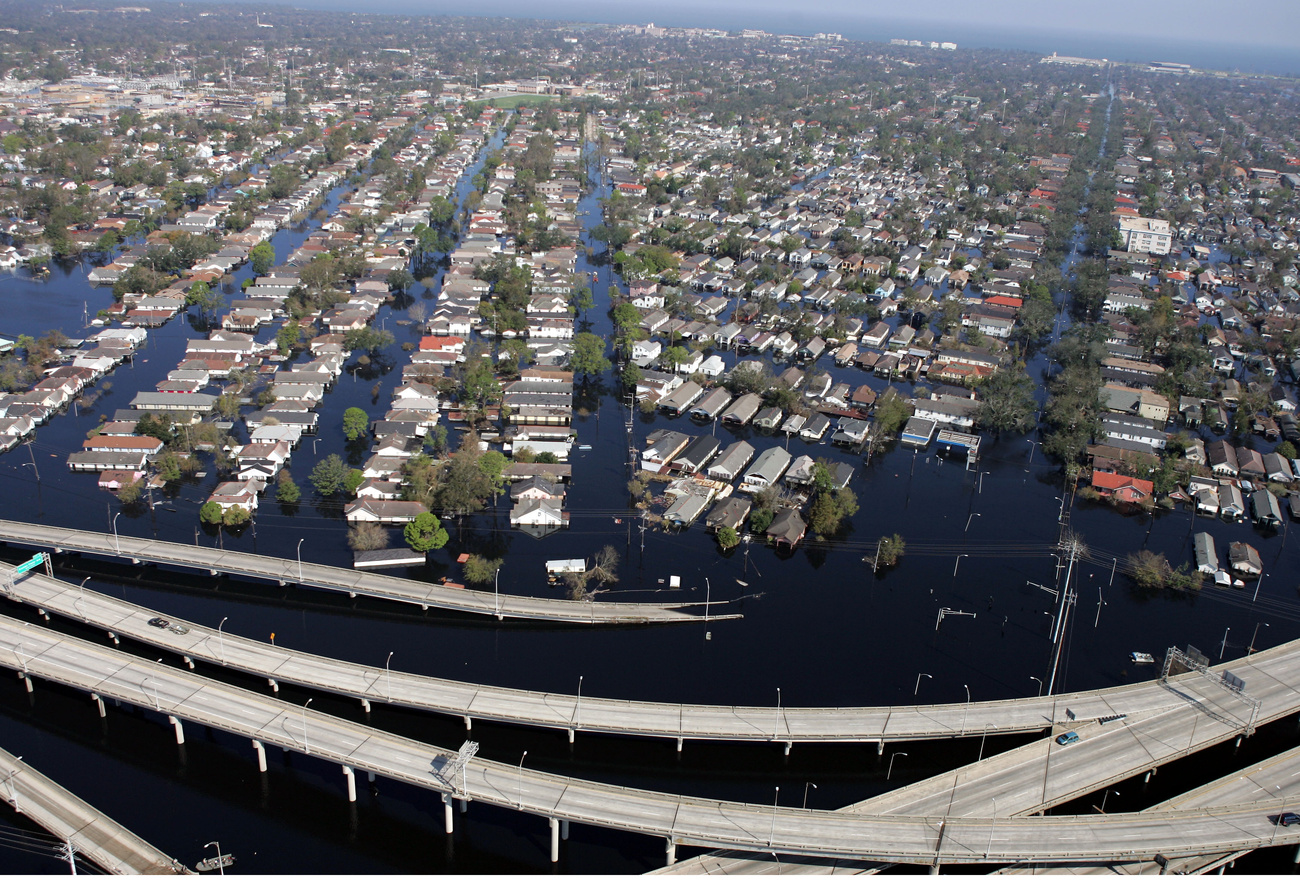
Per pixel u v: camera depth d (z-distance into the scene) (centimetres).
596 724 12812
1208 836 11319
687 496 19712
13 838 11238
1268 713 13700
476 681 14212
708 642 15488
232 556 16738
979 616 16550
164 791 12275
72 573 16725
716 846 10906
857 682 14612
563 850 11688
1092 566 18325
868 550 18525
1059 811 12512
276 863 11225
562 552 17862
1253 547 19250
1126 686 14238
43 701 13788
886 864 11269
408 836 11775
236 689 13175
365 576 16400
